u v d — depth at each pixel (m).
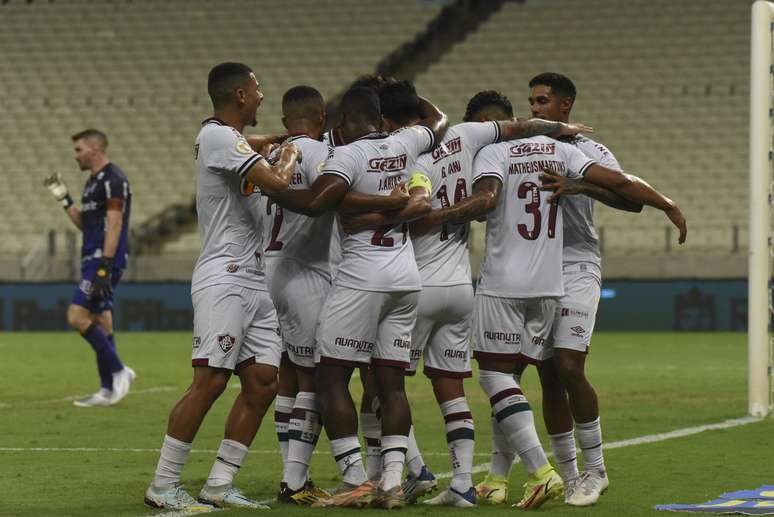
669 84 104.19
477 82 106.38
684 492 23.83
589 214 23.48
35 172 102.44
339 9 114.50
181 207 97.00
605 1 111.19
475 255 88.00
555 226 22.80
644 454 29.45
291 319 23.25
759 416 37.91
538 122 23.30
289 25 113.81
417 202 21.72
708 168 98.00
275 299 23.44
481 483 23.84
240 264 22.05
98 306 41.56
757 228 37.75
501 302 22.61
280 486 23.39
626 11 110.00
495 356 22.69
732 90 103.00
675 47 106.88
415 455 23.41
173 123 106.56
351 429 22.12
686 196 96.00
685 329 85.38
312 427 22.94
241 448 22.20
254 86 22.50
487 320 22.73
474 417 37.91
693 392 46.25
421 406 40.88
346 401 22.14
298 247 23.28
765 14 37.94
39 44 114.62
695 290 85.12
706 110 102.06
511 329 22.64
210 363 21.73
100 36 114.69
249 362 22.27
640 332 85.56
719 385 49.12
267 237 23.83
